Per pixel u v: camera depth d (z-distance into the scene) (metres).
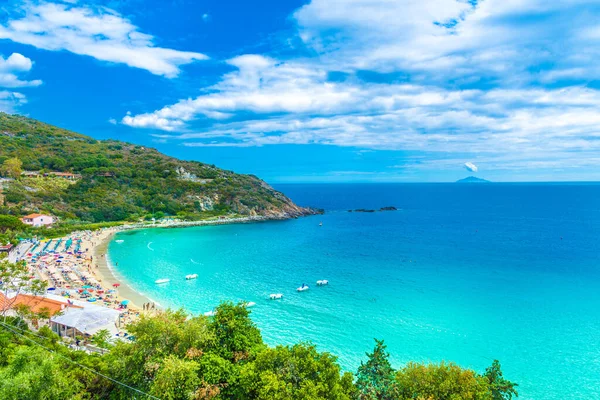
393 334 56.78
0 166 163.75
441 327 59.09
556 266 98.62
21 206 139.75
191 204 197.38
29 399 24.11
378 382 32.19
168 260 106.12
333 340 54.69
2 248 101.62
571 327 58.69
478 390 28.12
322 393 26.95
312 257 112.06
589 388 42.84
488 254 115.50
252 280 86.44
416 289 79.00
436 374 29.75
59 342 43.25
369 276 90.00
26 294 57.50
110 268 95.31
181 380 27.80
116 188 188.38
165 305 68.88
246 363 30.64
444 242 138.25
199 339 31.56
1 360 31.34
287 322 61.16
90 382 30.34
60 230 131.75
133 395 29.09
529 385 43.62
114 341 47.75
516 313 64.69
